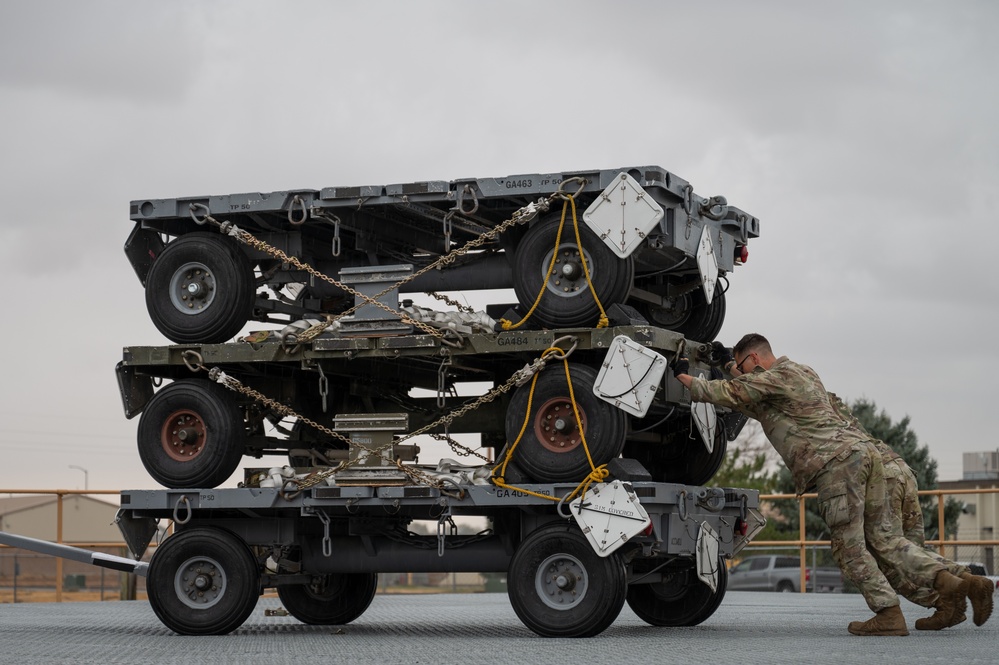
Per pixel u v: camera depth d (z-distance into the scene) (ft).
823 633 33.01
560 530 32.09
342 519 35.76
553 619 31.83
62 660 26.55
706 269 35.68
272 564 37.19
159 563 35.12
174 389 36.06
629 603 37.70
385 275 34.96
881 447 34.17
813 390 32.17
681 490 33.06
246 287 36.47
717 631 34.40
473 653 27.32
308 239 39.14
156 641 32.17
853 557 31.48
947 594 31.19
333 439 39.88
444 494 33.42
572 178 33.19
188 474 35.70
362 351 34.58
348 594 39.55
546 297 33.45
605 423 32.22
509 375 38.70
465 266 38.45
